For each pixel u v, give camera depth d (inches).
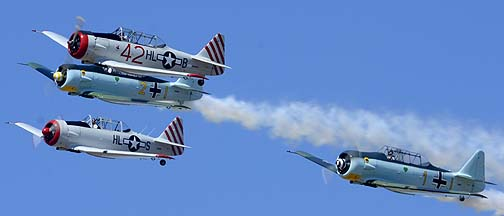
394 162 7800.2
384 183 7785.4
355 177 7726.4
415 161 7869.1
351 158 7706.7
